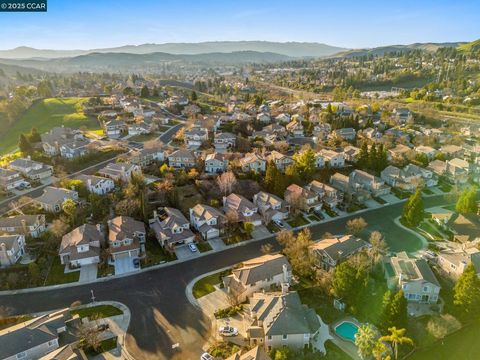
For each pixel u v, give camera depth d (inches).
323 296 2290.8
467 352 1931.6
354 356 1843.0
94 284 2417.6
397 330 1817.2
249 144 4945.9
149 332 1996.8
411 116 6653.5
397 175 4175.7
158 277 2495.1
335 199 3624.5
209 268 2593.5
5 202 3427.7
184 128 5506.9
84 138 5113.2
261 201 3390.7
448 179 4397.1
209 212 3075.8
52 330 1879.9
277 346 1889.8
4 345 1748.3
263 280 2322.8
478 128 6087.6
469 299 2075.5
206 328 2028.8
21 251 2701.8
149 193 3467.0
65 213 3149.6
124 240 2723.9
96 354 1849.2
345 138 5477.4
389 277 2422.5
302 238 2694.4
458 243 2984.7
